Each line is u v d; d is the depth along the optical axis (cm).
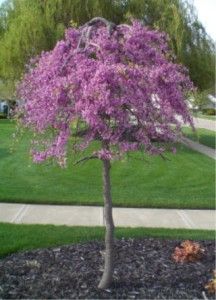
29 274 623
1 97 3447
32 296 560
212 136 2803
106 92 505
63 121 552
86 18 2094
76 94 533
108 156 538
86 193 1134
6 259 683
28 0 2130
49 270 638
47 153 565
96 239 779
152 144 577
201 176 1416
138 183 1285
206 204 1045
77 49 567
